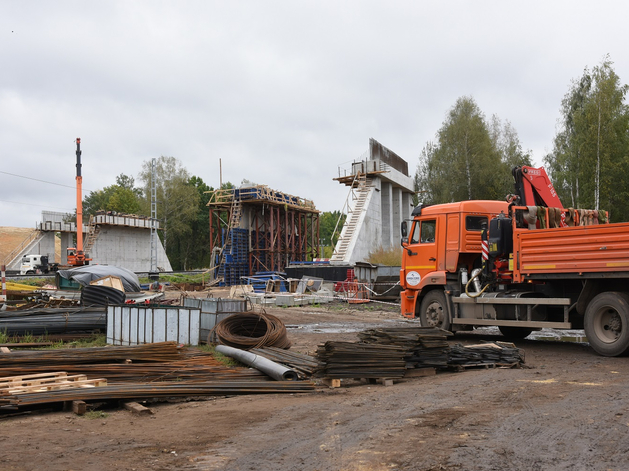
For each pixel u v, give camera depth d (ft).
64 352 28.76
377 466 14.93
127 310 44.52
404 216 194.70
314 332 53.57
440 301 44.86
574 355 35.55
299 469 14.90
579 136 129.39
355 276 103.35
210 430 19.35
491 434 17.63
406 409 21.77
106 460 15.94
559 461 14.85
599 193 125.59
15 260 218.59
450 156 175.94
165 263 239.09
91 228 206.39
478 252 43.98
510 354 32.40
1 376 25.79
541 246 36.73
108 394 23.32
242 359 32.60
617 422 18.38
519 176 41.81
